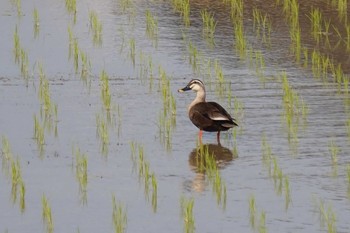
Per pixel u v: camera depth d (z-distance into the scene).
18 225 14.77
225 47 26.55
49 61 24.94
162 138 19.12
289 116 19.36
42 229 14.59
